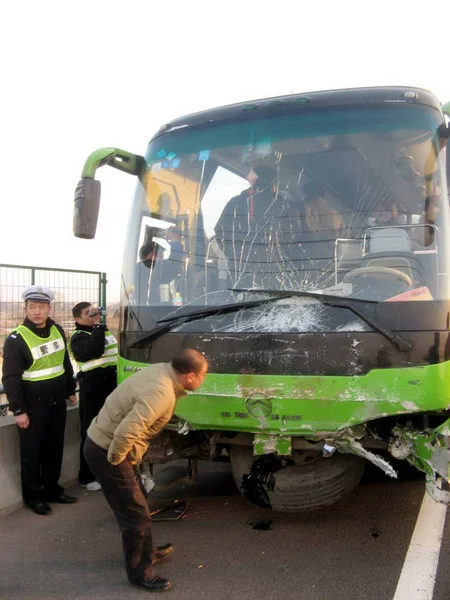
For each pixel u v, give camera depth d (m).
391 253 4.30
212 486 6.23
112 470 3.92
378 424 4.31
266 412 4.15
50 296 5.73
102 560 4.48
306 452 4.54
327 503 4.57
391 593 3.82
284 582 4.02
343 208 4.54
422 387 3.91
